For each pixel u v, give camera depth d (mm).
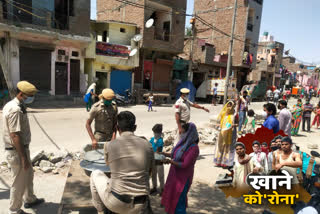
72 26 15406
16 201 3299
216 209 3963
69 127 9305
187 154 3225
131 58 19297
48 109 13109
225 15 28531
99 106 4098
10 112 3047
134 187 2396
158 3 19781
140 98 19250
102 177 2799
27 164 3178
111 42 18922
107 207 2525
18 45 14055
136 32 19844
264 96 32250
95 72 18094
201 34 30984
